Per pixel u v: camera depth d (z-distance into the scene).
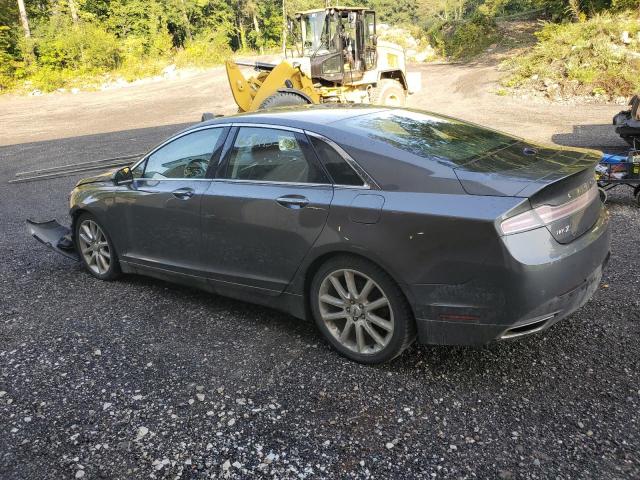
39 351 3.61
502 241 2.63
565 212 2.86
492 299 2.71
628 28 17.98
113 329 3.90
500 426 2.64
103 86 34.22
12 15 39.50
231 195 3.64
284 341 3.62
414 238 2.84
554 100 16.33
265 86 12.46
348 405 2.88
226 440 2.64
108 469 2.48
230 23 51.22
